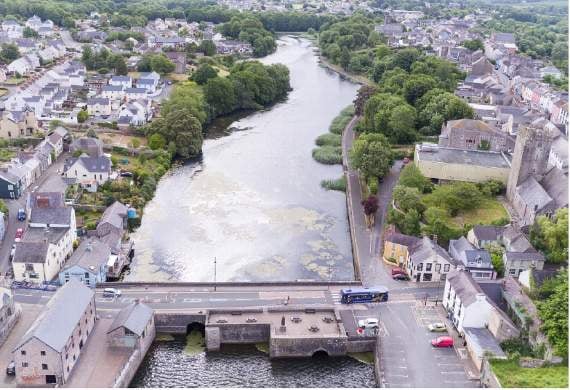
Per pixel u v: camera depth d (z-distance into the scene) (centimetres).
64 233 17025
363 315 14800
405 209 19612
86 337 13500
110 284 15638
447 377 12875
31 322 14112
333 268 17688
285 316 14562
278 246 18875
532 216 18788
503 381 12225
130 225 19662
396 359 13325
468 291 14225
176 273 17112
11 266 16538
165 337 14438
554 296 13775
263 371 13450
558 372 12562
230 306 14900
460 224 19225
